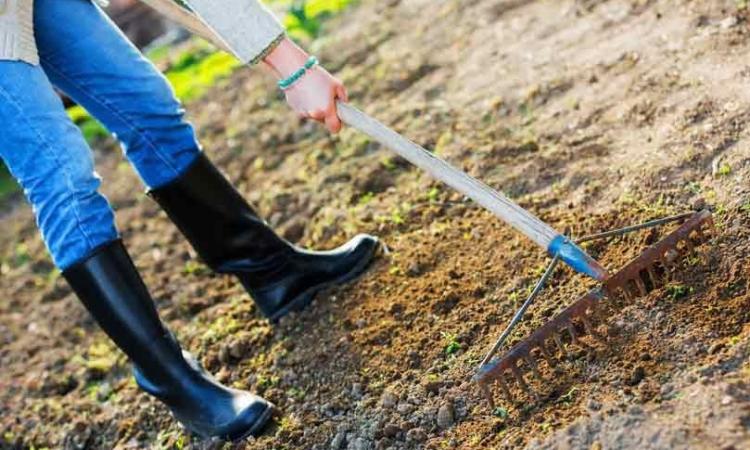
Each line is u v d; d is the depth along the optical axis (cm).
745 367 211
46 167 231
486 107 320
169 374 246
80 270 237
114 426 277
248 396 249
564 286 247
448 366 244
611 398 216
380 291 270
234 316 290
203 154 263
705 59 287
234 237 268
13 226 390
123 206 371
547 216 269
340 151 338
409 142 233
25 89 227
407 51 373
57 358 311
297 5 445
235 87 413
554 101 307
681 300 229
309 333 269
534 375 228
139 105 252
